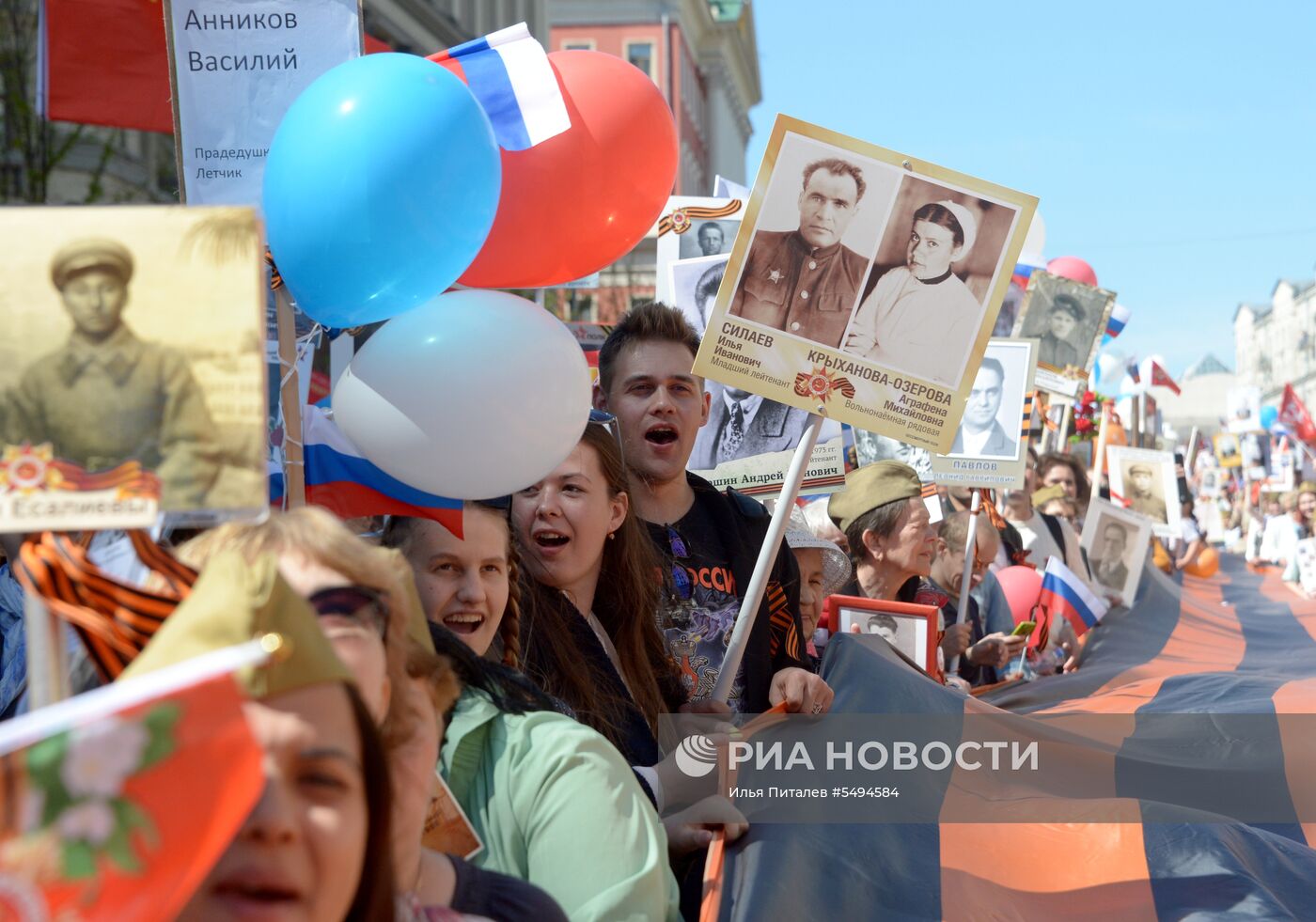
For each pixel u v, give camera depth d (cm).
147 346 145
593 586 350
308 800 127
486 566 290
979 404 668
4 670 287
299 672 126
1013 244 372
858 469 577
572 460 338
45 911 107
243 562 128
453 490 277
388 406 268
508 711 235
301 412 287
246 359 145
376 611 158
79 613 141
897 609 484
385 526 302
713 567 395
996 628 694
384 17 2484
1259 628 909
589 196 322
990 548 686
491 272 330
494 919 185
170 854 110
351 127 247
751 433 533
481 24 3047
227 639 121
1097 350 905
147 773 110
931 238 371
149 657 121
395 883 146
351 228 248
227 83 298
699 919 273
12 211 144
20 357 143
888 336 371
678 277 539
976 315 371
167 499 143
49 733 107
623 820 228
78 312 144
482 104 308
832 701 365
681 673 372
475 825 227
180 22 298
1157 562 1432
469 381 266
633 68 336
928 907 294
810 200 370
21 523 141
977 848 318
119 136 1606
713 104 6028
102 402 143
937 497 676
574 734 234
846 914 285
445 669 177
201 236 146
